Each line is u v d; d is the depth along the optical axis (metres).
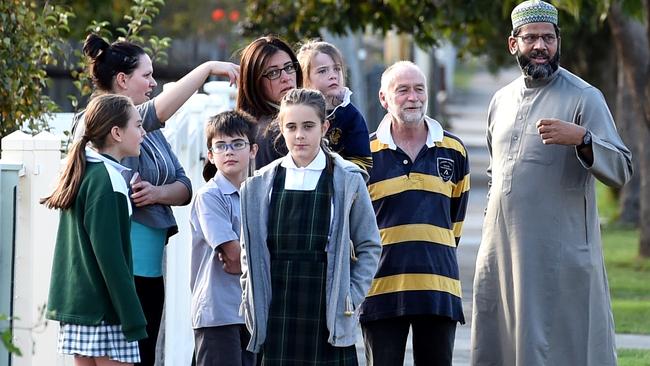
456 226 15.38
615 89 53.91
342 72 15.11
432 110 65.81
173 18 58.31
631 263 37.16
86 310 12.33
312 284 12.77
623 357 21.28
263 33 37.19
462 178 15.21
